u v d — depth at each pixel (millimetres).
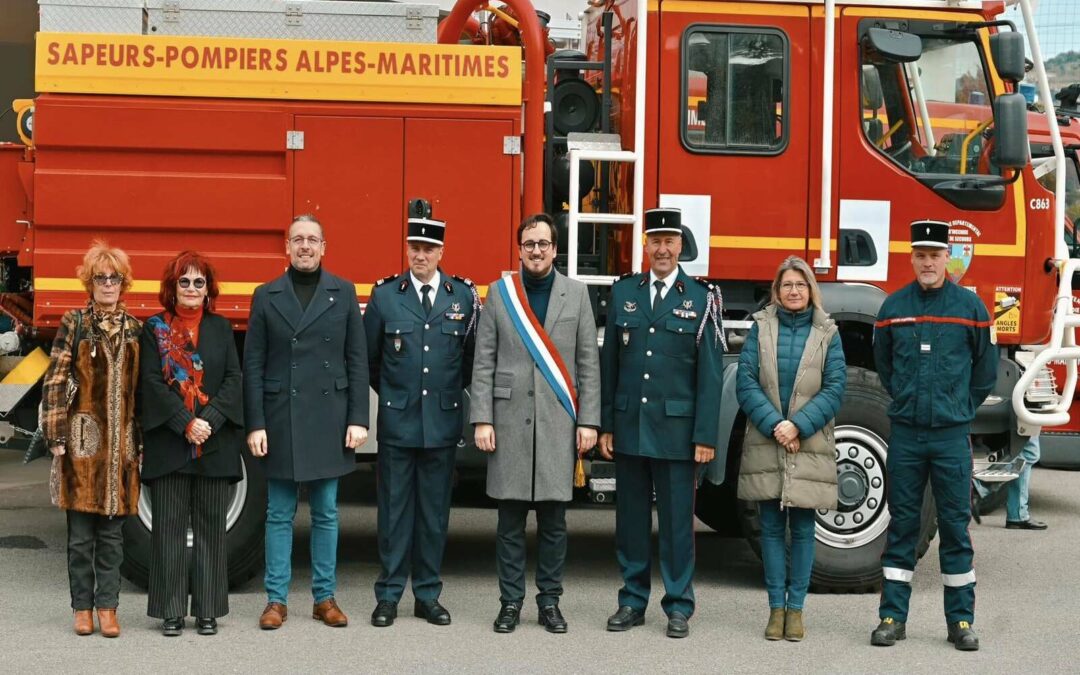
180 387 5809
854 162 7070
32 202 6613
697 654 5648
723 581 7320
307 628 6023
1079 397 11148
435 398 6109
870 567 6855
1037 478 11797
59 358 5797
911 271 7117
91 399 5801
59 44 6566
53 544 8086
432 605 6180
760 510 6230
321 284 6062
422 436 6074
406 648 5660
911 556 5953
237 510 6660
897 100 7117
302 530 8508
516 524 6051
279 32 6758
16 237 6668
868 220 7090
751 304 7156
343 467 6059
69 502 5766
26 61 11734
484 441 6016
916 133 7129
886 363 6070
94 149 6570
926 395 5852
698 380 6012
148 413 5820
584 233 7270
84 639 5793
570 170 6871
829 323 6059
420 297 6168
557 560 6086
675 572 6066
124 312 5930
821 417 5902
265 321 6035
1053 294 7289
